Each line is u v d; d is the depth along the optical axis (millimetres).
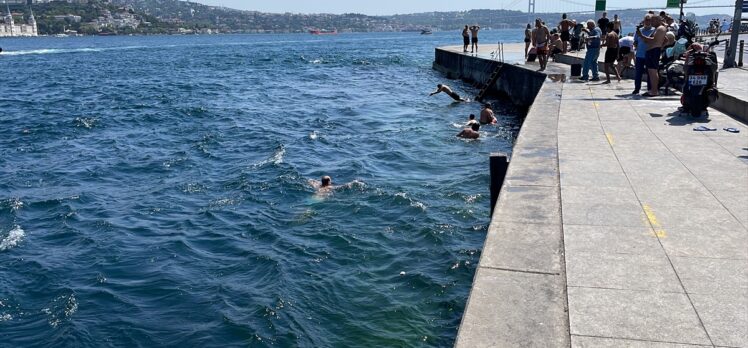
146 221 12805
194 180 15922
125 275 10070
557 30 35031
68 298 9219
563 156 9664
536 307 4840
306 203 13398
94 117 28328
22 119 28266
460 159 17359
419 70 53500
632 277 5270
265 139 21562
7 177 17031
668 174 8469
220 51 103188
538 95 17266
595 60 20578
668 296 4918
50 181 16531
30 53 100562
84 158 19406
